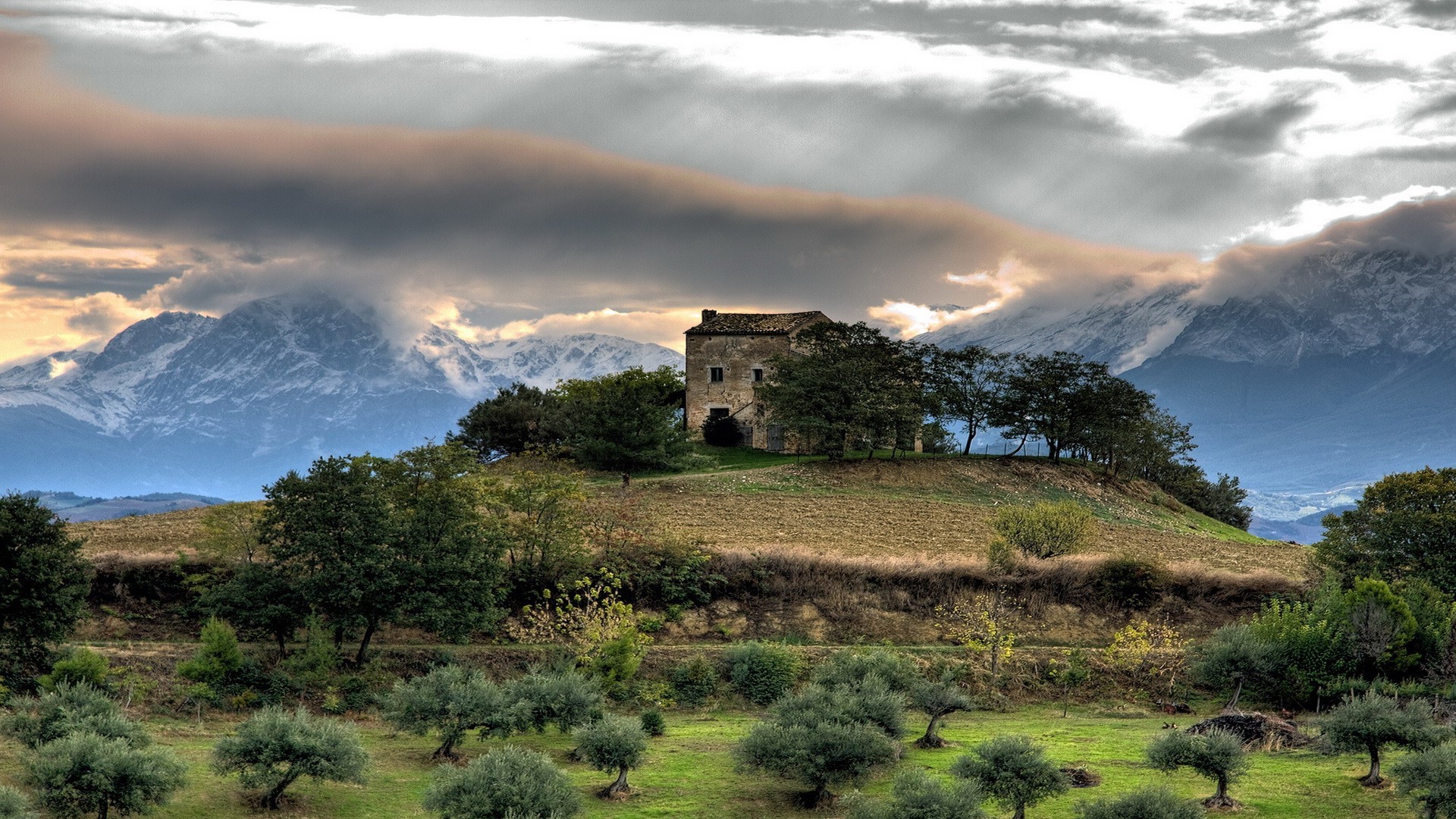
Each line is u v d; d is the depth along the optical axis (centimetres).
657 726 5356
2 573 4934
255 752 4022
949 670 6231
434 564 5978
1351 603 6169
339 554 5884
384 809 4103
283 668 5597
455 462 6662
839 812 4225
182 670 5281
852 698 4956
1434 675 6000
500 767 3906
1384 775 4550
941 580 7456
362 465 6500
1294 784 4475
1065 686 6350
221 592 5919
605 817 4084
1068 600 7488
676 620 7081
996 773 4019
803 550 7675
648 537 7569
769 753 4319
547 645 6412
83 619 5775
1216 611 7519
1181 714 6038
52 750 3750
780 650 6278
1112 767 4747
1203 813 3716
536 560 7156
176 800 3966
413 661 5928
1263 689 6197
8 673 5038
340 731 4175
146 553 6875
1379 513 7456
